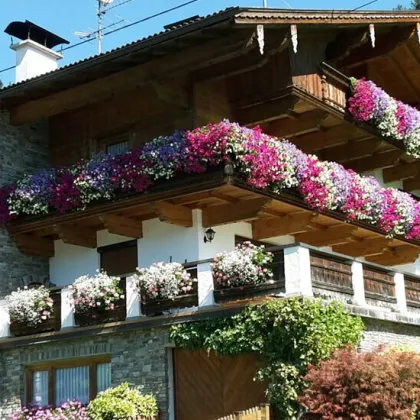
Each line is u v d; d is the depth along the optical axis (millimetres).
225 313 13766
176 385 14547
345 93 17672
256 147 14750
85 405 15625
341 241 17734
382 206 18016
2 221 17672
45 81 16922
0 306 16922
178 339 14148
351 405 11914
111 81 16453
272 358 13016
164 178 15344
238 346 13367
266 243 17812
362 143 18578
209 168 14812
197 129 14969
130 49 15352
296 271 13383
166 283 14484
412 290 17281
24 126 18656
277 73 16156
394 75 21016
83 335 15500
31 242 18109
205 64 15258
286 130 17000
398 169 20750
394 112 18375
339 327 13305
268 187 15141
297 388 12719
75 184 16531
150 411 14180
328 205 16172
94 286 15383
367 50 18797
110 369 15422
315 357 12812
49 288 16516
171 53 15461
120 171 15883
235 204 15750
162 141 15469
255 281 13742
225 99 16766
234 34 14570
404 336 15898
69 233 17281
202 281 14305
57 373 16266
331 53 17516
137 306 14961
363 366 12039
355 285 14969
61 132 18922
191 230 16234
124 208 16016
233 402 13828
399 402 11977
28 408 16125
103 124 17922
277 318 12961
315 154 18844
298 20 15109
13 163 18250
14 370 16625
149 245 16922
